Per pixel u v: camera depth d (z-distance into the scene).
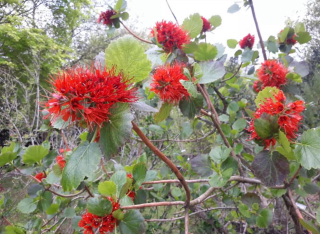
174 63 1.64
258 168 1.25
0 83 7.60
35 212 2.25
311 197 3.81
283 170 1.21
